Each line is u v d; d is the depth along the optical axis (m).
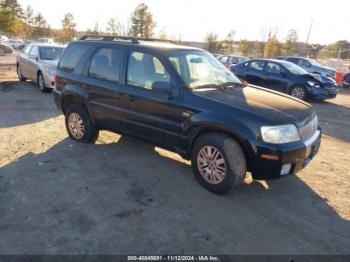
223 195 4.15
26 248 3.06
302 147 3.89
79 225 3.44
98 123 5.54
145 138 4.88
